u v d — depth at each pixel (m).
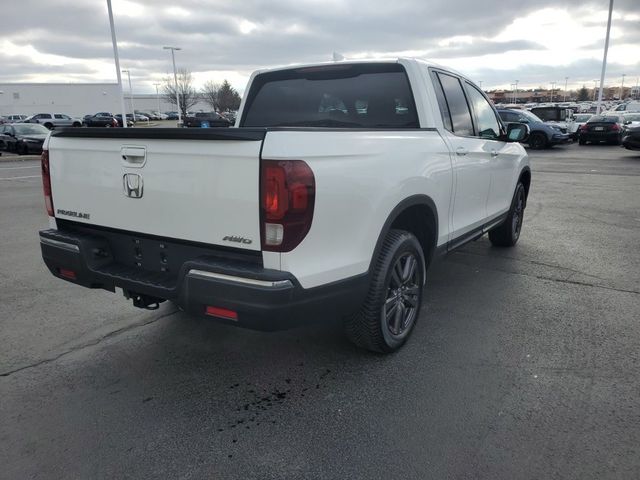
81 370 3.53
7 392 3.24
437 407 3.04
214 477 2.50
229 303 2.71
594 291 4.91
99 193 3.31
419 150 3.64
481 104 5.22
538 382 3.29
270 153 2.58
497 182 5.36
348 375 3.43
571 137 25.14
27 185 13.20
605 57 34.38
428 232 4.04
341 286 2.97
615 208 9.17
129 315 4.48
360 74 4.27
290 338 4.00
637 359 3.58
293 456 2.64
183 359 3.68
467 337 3.96
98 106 83.38
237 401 3.15
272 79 4.75
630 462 2.55
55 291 5.05
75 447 2.71
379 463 2.58
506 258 6.05
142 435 2.82
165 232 3.05
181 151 2.86
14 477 2.49
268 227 2.64
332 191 2.81
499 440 2.73
